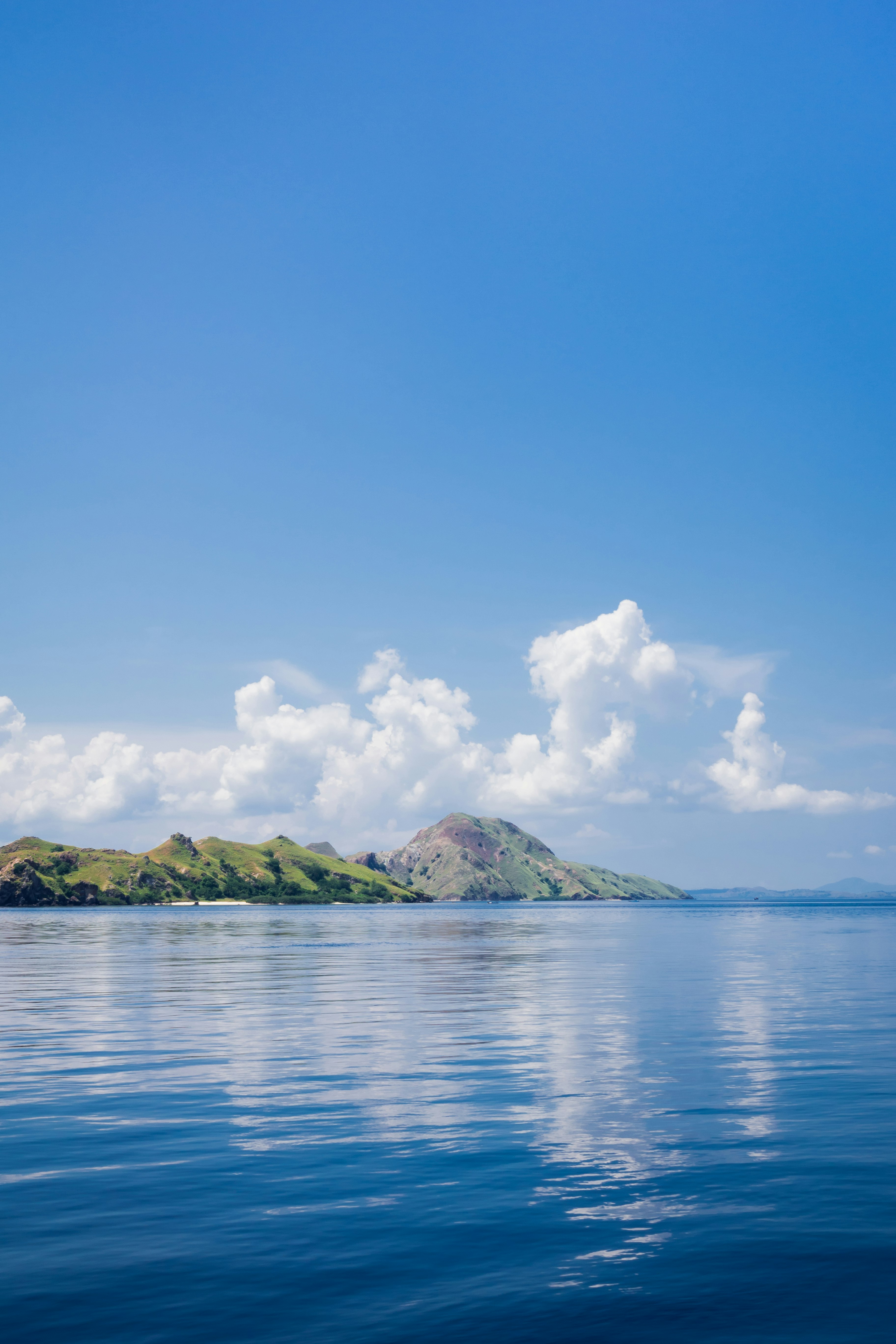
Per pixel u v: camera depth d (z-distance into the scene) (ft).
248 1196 50.37
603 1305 36.52
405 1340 33.71
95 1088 79.15
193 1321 35.42
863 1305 36.50
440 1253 42.09
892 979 186.09
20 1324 35.17
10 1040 107.86
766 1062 90.02
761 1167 55.01
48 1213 47.73
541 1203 48.93
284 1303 36.99
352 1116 68.39
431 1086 79.05
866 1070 85.51
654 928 536.01
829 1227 45.03
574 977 196.34
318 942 383.45
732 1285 38.40
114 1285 38.78
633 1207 48.08
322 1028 116.57
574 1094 75.41
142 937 435.12
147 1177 53.93
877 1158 56.95
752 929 515.09
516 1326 34.83
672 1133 63.00
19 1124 66.54
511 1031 112.98
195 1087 79.36
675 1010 133.49
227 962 254.27
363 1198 49.98
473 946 341.62
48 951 314.35
